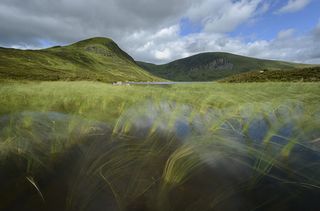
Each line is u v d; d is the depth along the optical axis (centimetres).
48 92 810
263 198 156
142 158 227
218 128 311
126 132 320
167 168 198
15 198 157
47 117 384
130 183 177
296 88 821
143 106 518
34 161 217
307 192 162
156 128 337
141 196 160
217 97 582
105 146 261
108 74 11956
